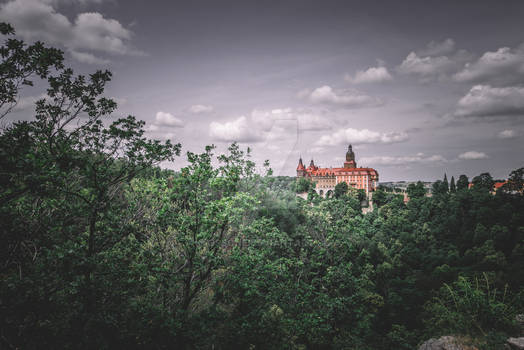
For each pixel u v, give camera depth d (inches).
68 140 326.0
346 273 513.0
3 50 244.2
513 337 336.8
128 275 380.8
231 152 447.2
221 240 466.0
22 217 324.5
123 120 342.6
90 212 345.1
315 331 483.5
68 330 313.0
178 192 411.5
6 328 283.1
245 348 406.6
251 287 435.2
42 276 304.2
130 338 343.9
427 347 370.0
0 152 230.5
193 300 531.2
